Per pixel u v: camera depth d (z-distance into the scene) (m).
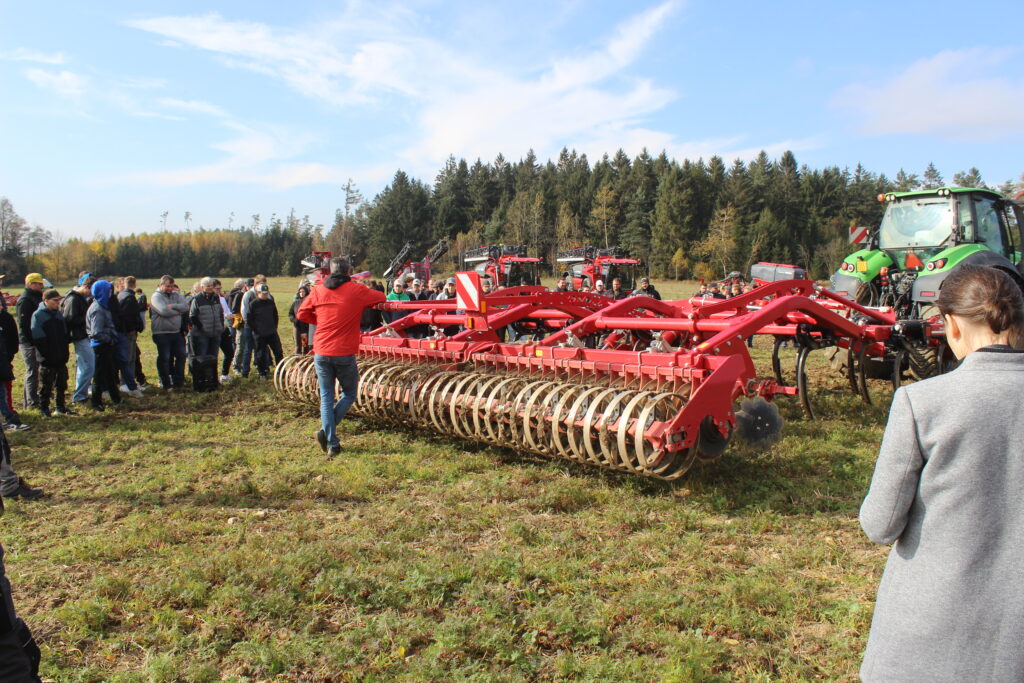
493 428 6.18
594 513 4.90
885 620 1.81
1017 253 10.04
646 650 3.20
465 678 2.97
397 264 30.64
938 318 8.33
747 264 63.72
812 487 5.26
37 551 4.41
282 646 3.22
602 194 71.75
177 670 3.04
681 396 5.04
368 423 7.70
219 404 9.30
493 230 72.69
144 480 5.91
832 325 7.02
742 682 2.94
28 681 2.45
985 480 1.68
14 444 7.22
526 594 3.68
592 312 8.42
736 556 4.08
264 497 5.42
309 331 11.80
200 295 10.07
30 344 8.94
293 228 103.31
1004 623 1.63
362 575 3.89
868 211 73.81
